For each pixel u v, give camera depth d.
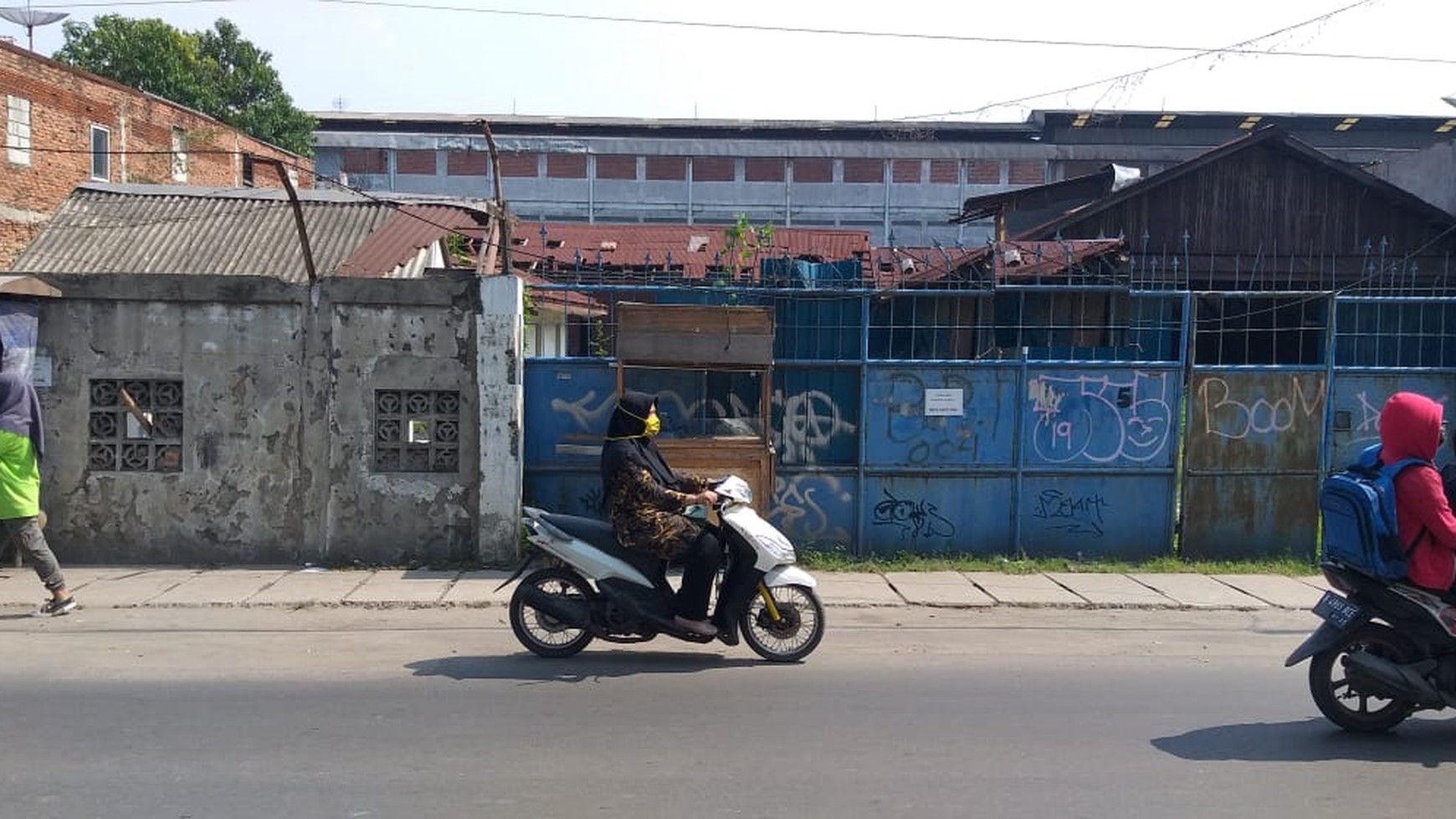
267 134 38.72
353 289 9.88
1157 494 10.80
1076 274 11.57
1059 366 10.68
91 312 9.85
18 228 22.34
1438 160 20.91
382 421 10.03
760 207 46.81
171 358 9.90
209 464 9.97
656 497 6.89
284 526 10.03
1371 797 4.80
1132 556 10.82
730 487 7.10
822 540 10.69
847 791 4.78
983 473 10.71
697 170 46.69
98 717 5.75
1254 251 20.38
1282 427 10.83
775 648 7.30
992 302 11.33
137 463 9.98
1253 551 10.86
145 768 5.00
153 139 26.59
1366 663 5.54
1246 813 4.59
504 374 9.91
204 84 37.19
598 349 11.15
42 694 6.18
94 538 9.94
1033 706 6.10
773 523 10.68
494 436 9.94
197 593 8.91
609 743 5.40
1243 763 5.21
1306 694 6.45
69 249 14.52
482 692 6.30
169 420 9.99
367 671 6.75
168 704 6.00
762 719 5.82
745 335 10.13
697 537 6.93
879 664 7.03
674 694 6.28
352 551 10.05
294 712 5.88
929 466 10.69
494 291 9.91
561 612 6.95
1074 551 10.80
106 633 7.71
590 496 10.50
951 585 9.65
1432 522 5.43
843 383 10.69
